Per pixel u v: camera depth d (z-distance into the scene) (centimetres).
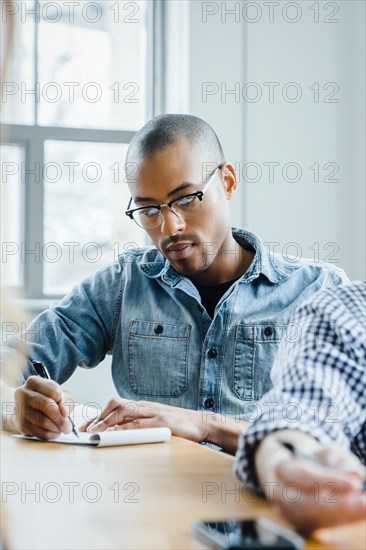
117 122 282
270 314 170
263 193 278
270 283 172
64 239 279
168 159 158
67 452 108
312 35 281
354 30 285
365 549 62
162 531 67
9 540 39
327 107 283
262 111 277
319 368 95
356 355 98
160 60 277
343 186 285
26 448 111
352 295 104
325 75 282
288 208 280
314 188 282
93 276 187
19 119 270
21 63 270
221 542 62
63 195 278
